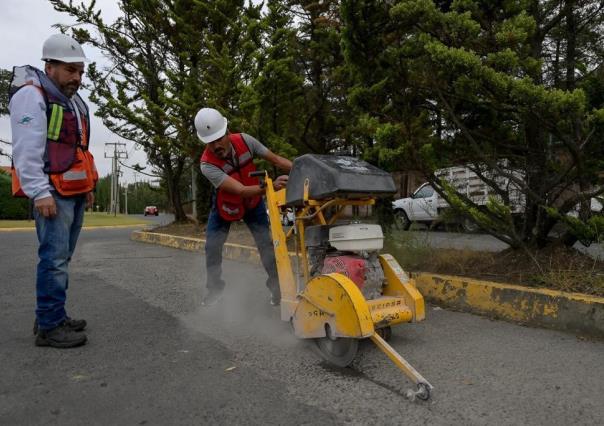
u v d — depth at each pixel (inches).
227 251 316.2
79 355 135.6
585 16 192.1
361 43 194.1
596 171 183.3
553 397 106.4
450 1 184.4
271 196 154.1
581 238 167.6
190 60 424.2
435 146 205.6
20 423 97.6
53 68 139.0
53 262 139.4
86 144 150.6
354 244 133.0
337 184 124.6
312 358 132.9
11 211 1201.4
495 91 161.8
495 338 145.0
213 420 98.5
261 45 346.9
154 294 211.6
